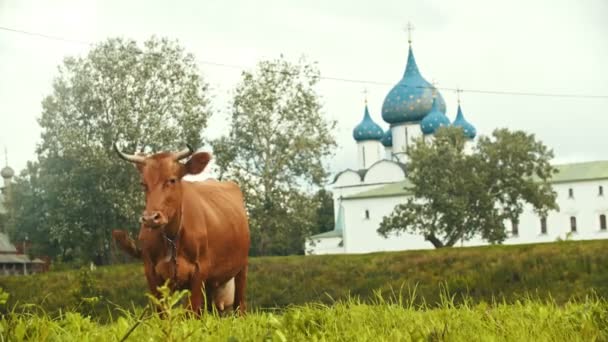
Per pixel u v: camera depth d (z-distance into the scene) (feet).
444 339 22.56
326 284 129.70
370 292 126.21
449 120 378.94
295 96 203.10
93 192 189.88
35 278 129.59
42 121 192.85
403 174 379.55
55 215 195.72
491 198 242.99
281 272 132.98
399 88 389.60
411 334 22.24
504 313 28.40
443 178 245.45
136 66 190.80
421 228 249.75
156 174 34.99
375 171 384.47
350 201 362.94
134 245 36.24
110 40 194.39
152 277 35.70
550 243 127.65
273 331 22.41
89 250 195.52
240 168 203.21
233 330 23.99
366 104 411.95
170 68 193.67
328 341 22.84
